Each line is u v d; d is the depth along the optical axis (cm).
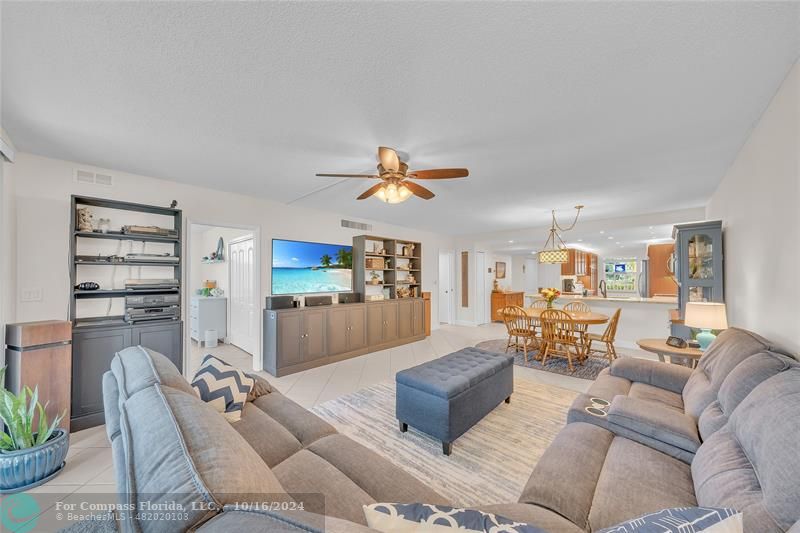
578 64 154
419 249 663
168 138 235
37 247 263
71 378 248
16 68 155
